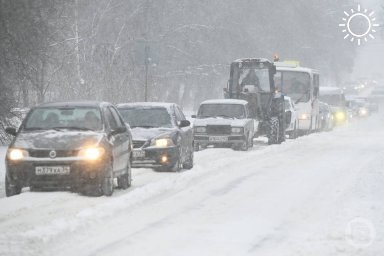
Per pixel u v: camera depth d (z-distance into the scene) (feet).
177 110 160.25
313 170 150.41
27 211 94.12
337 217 91.04
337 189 119.14
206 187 121.29
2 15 172.04
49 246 73.72
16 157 106.83
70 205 99.60
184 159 151.64
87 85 279.90
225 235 80.43
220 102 216.74
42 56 197.36
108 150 109.50
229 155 190.39
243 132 207.00
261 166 158.40
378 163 163.02
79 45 299.99
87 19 357.82
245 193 114.32
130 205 100.01
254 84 246.27
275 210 97.81
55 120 115.85
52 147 106.83
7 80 182.50
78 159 106.32
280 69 306.55
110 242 75.97
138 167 151.94
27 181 106.52
